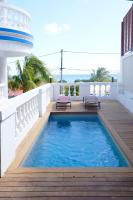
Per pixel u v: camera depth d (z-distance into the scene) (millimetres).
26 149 6316
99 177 4746
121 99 14477
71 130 9797
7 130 5098
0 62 10805
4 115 4754
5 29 8945
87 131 9656
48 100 14344
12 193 4168
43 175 4836
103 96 16438
